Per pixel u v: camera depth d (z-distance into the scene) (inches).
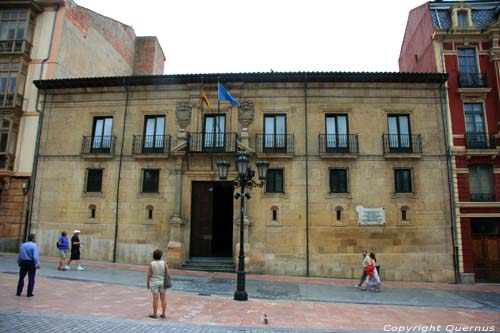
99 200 712.4
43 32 814.5
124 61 1104.2
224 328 299.7
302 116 706.8
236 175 685.9
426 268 650.8
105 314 323.0
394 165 685.3
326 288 538.9
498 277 653.3
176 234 671.1
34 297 372.8
